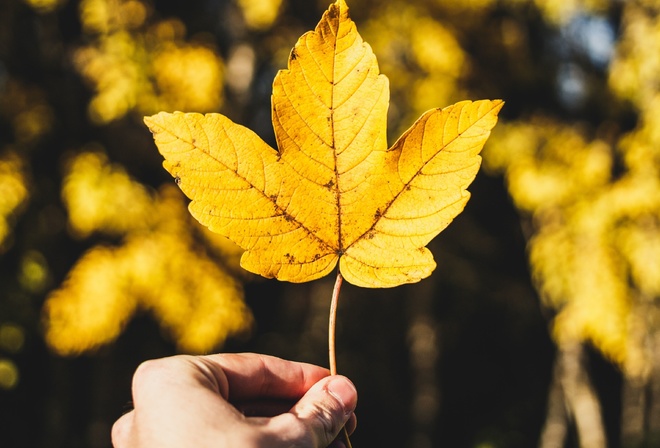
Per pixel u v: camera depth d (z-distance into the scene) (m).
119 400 5.66
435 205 0.81
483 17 5.56
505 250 7.14
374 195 0.82
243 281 5.12
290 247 0.81
